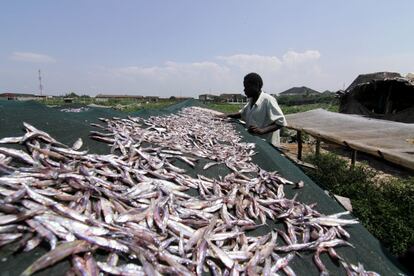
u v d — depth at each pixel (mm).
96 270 1735
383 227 5707
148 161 3771
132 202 2650
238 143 6523
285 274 2465
